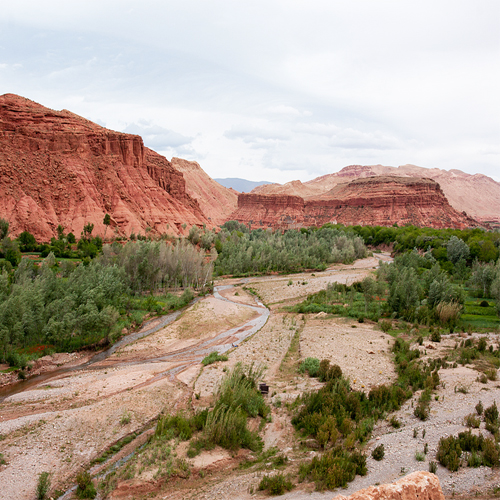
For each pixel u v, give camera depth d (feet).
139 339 176.55
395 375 121.49
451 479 63.31
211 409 100.32
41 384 125.49
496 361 125.59
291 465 73.92
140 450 85.05
